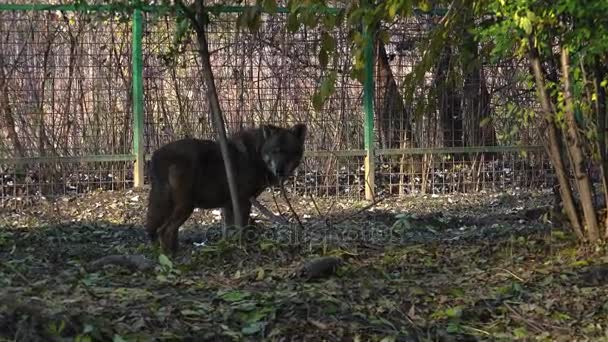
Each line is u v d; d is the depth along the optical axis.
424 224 12.16
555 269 8.66
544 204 13.75
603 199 10.63
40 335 6.02
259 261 9.12
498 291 7.94
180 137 13.98
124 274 8.39
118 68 13.82
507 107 11.23
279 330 6.69
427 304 7.61
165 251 9.95
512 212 12.87
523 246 9.81
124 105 13.90
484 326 7.25
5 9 13.23
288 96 14.16
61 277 7.94
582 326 7.26
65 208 13.30
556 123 9.57
